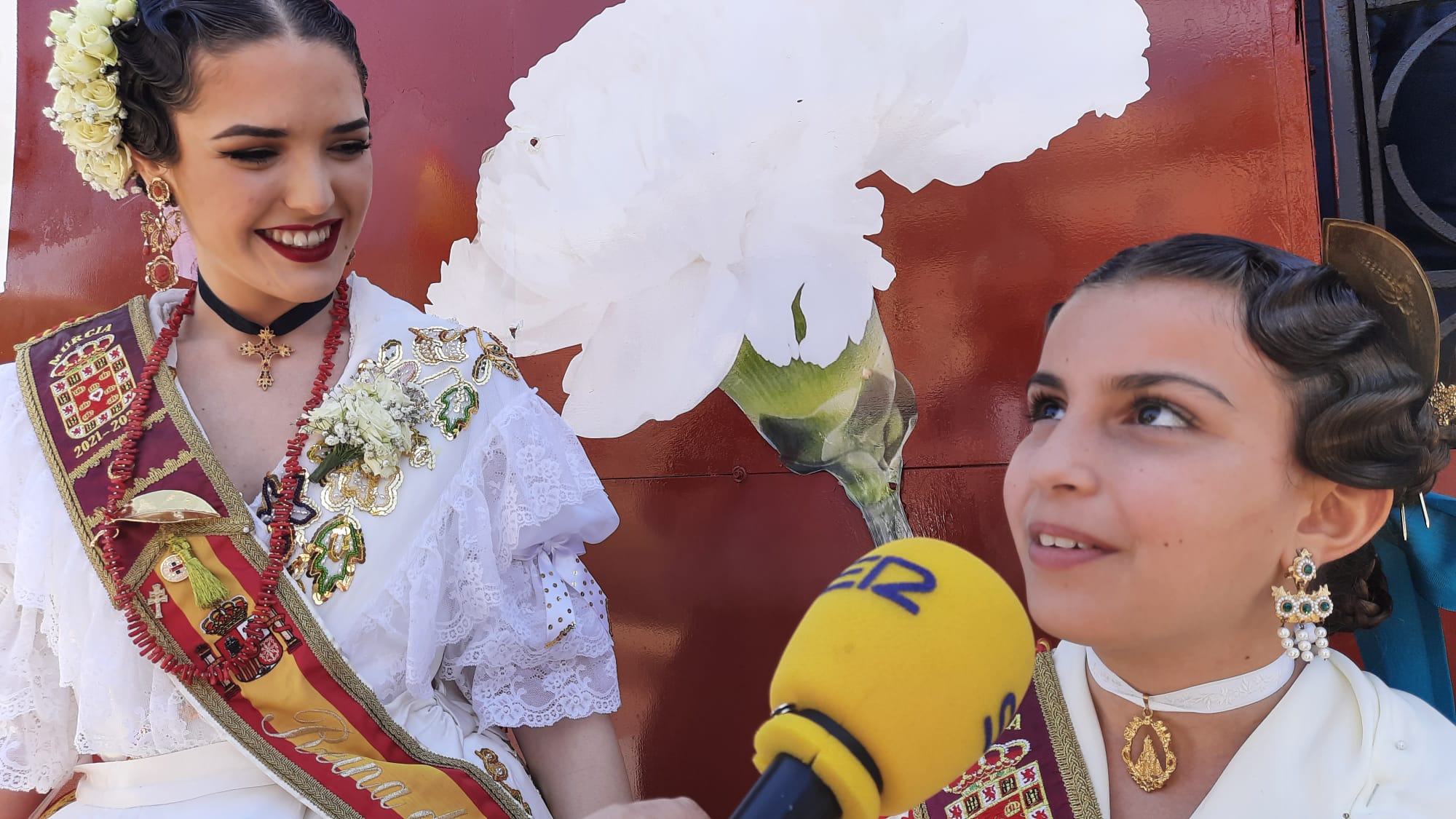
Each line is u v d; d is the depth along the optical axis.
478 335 1.64
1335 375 0.93
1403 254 1.12
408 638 1.46
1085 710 1.11
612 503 1.98
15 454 1.48
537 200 2.02
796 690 0.75
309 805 1.35
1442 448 1.09
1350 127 1.55
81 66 1.40
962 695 0.75
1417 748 0.96
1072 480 0.96
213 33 1.37
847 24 1.75
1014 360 1.67
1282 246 1.50
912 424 1.74
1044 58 1.64
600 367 1.98
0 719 1.44
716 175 1.86
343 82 1.43
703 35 1.86
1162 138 1.57
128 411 1.48
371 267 2.16
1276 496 0.95
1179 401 0.95
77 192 2.31
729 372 1.87
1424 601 1.18
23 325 2.33
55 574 1.42
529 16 2.04
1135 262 1.02
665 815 1.06
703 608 1.91
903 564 0.81
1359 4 1.55
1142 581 0.95
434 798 1.40
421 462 1.51
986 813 1.12
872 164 1.74
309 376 1.58
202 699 1.38
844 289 1.77
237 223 1.43
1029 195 1.65
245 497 1.49
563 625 1.53
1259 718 1.02
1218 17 1.54
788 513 1.85
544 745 1.58
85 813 1.42
